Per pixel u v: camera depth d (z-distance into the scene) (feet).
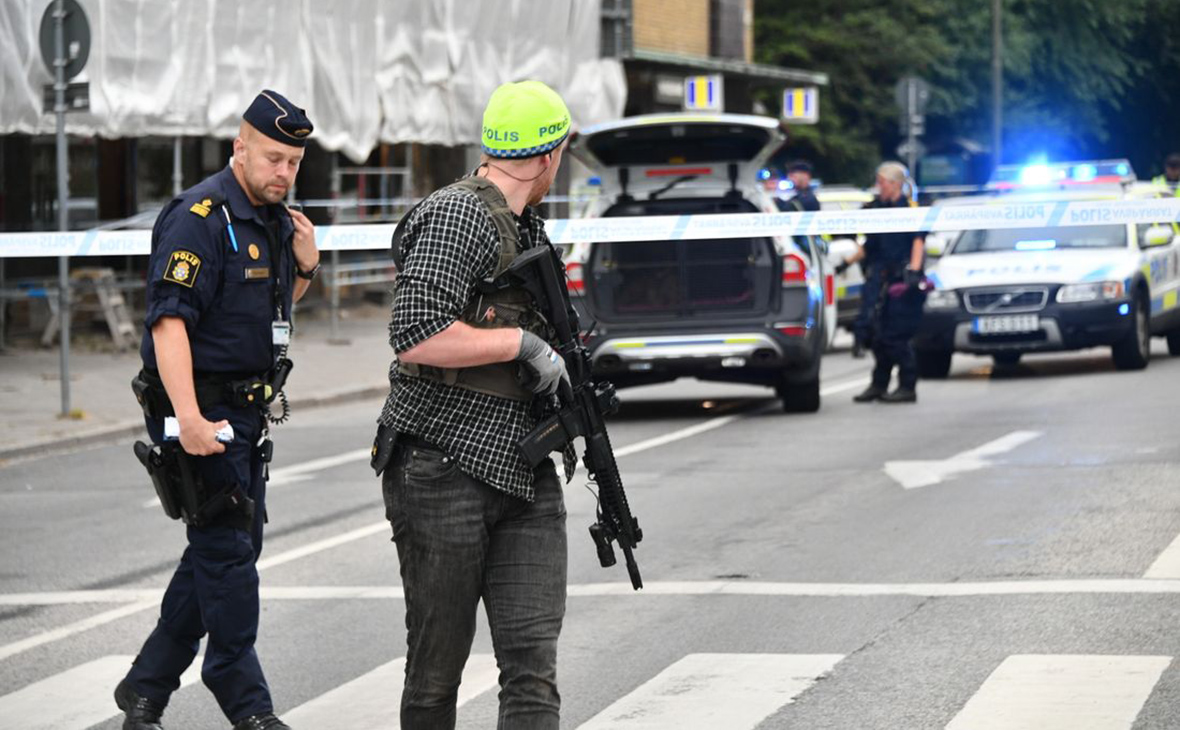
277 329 63.36
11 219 235.81
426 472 50.78
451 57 293.64
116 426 167.53
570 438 51.83
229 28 240.53
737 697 69.67
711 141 165.37
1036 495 114.01
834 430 155.84
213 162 272.10
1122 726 63.62
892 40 530.68
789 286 163.43
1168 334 224.74
